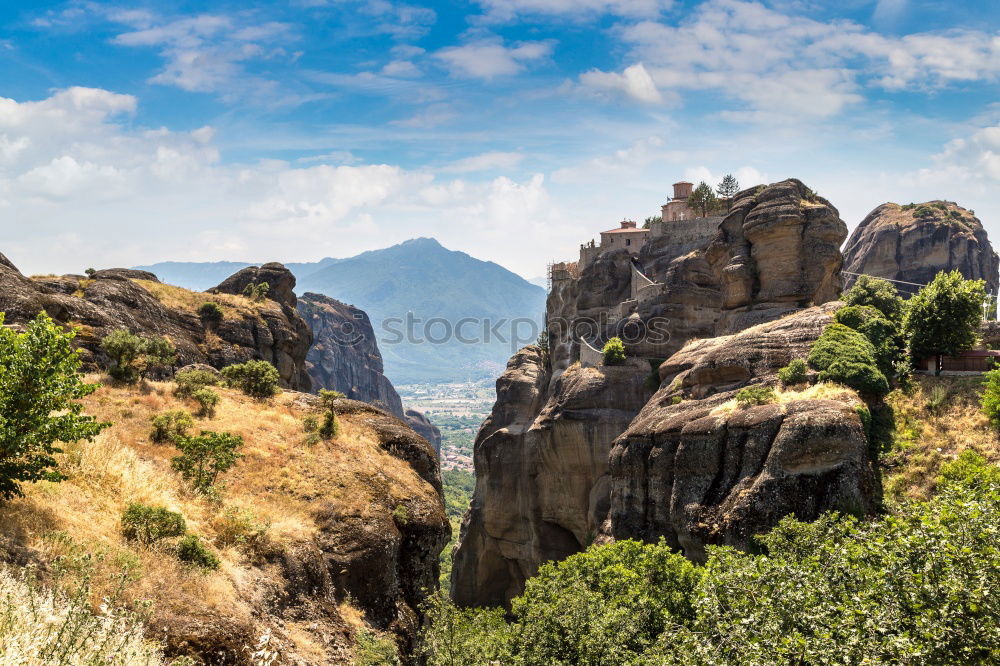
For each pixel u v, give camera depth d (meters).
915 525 21.94
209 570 23.72
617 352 79.19
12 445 20.02
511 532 87.44
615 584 36.16
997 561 17.67
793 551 30.42
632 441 51.66
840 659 17.59
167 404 36.91
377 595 30.95
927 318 52.06
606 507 73.00
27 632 12.77
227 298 70.31
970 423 43.97
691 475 45.41
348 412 42.41
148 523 24.17
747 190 76.19
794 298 69.00
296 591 26.83
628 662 27.48
